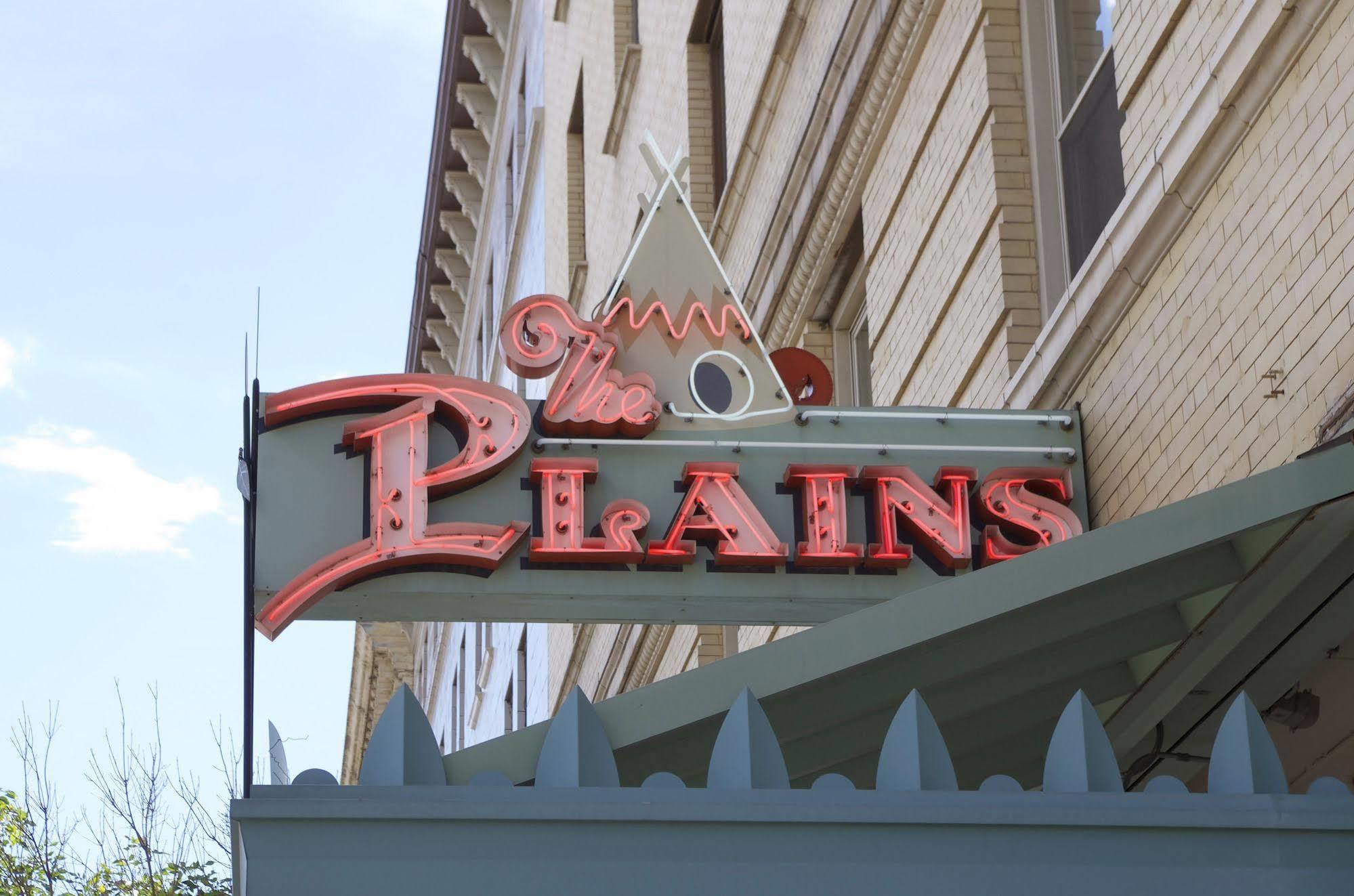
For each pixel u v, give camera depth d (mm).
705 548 10289
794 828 5129
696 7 21016
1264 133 8445
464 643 47625
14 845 18484
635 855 5043
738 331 11016
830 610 10289
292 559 9906
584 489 10359
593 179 28453
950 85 12688
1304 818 5285
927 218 13008
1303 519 7023
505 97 40594
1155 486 9406
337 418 10273
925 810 5188
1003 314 11359
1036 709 8188
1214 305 8852
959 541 10148
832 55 14438
